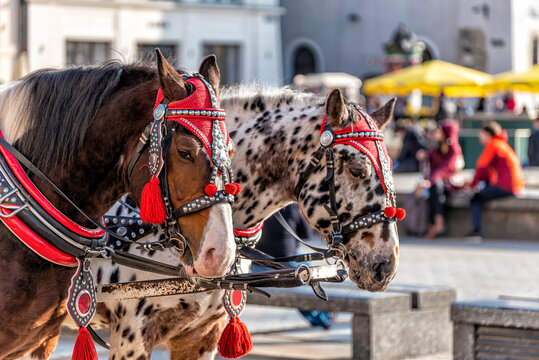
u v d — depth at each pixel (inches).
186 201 146.1
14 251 153.3
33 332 156.5
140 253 188.2
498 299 287.3
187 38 1359.5
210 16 1379.2
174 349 200.1
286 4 1742.1
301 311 354.3
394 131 1146.0
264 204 194.2
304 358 311.9
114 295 179.9
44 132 159.5
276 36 1438.2
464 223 663.1
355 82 1312.7
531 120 1154.0
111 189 161.8
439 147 659.4
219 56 1400.1
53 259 153.9
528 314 262.8
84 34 1263.5
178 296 187.0
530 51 1731.1
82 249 157.6
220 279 181.8
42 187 157.2
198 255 144.2
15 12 1208.8
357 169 181.9
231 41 1400.1
